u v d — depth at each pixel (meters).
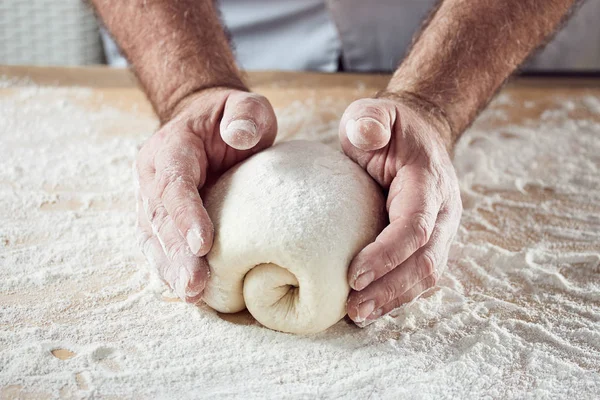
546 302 1.12
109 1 1.35
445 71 1.23
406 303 1.03
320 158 1.10
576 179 1.52
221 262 0.99
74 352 0.96
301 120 1.71
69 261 1.17
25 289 1.10
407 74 1.25
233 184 1.07
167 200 1.02
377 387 0.92
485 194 1.45
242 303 1.04
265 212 0.99
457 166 1.56
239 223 0.99
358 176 1.08
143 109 1.75
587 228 1.33
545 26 1.28
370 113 1.03
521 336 1.03
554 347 1.01
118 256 1.19
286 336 1.01
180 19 1.30
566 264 1.22
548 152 1.63
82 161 1.50
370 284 0.97
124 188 1.40
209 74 1.26
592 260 1.23
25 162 1.48
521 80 2.00
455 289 1.14
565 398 0.91
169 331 1.01
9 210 1.31
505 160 1.59
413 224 0.98
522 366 0.97
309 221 0.98
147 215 1.06
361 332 1.02
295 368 0.95
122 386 0.91
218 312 1.06
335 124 1.70
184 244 1.01
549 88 1.96
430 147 1.08
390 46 2.19
